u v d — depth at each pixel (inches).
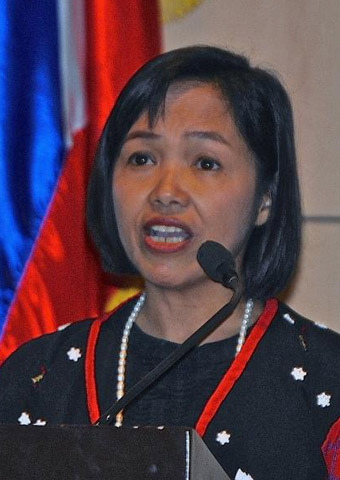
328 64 252.5
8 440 110.2
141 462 107.8
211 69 176.6
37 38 233.1
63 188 230.5
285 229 179.8
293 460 162.4
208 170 171.5
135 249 171.2
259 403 166.4
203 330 149.8
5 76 231.0
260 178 176.2
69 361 177.0
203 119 171.5
